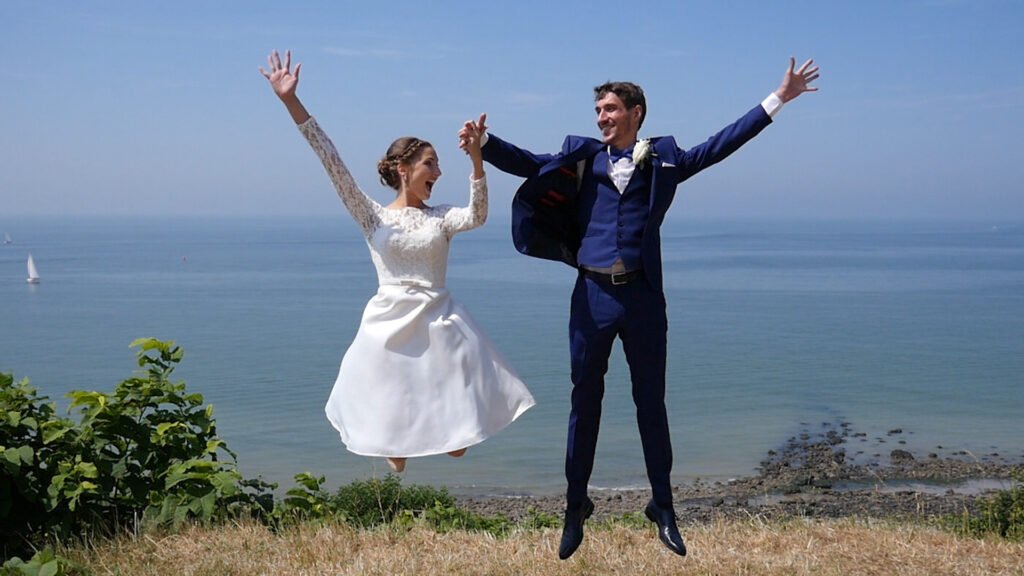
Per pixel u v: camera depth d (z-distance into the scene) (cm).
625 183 499
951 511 1792
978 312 6881
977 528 897
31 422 645
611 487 2084
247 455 2416
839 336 5422
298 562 593
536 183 509
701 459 2405
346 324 6419
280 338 5569
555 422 2844
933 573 588
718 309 7269
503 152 509
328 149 509
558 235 529
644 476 2184
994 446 2495
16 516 631
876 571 589
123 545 621
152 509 659
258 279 11906
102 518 658
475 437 498
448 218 518
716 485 2125
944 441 2572
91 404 670
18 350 5156
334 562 598
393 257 514
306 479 751
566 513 535
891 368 4125
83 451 658
